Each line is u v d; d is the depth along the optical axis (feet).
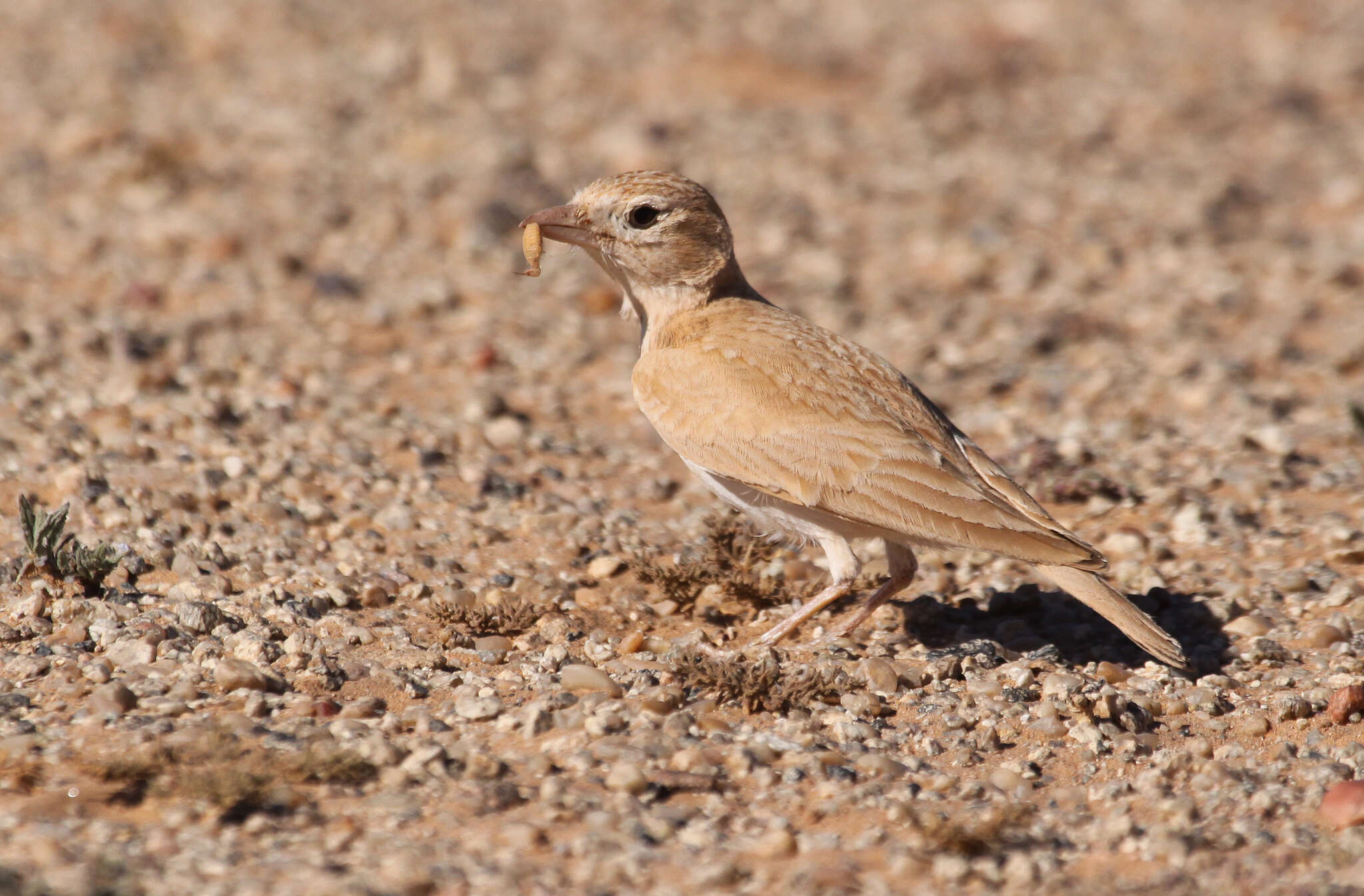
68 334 53.52
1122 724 29.71
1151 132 94.58
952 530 30.96
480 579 36.81
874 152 88.12
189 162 77.77
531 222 35.96
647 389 34.71
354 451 44.27
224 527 37.65
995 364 57.82
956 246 72.59
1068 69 108.47
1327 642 34.35
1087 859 25.11
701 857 24.48
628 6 118.21
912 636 35.29
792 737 28.76
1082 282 67.82
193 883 22.72
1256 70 108.47
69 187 73.05
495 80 96.84
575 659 32.42
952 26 118.52
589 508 42.14
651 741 27.99
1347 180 84.53
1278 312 64.23
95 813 24.79
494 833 24.80
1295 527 41.50
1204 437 49.32
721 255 36.37
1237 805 26.78
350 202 73.97
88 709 28.19
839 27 117.19
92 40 99.45
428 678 30.94
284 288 62.39
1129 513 43.11
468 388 53.01
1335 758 28.81
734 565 37.50
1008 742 29.32
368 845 24.20
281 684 29.81
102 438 42.42
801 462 32.04
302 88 91.97
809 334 34.71
